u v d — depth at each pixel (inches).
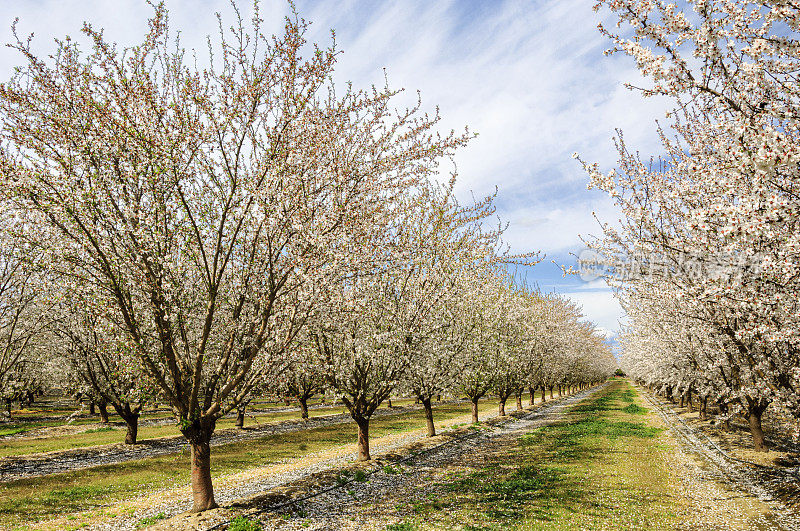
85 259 432.1
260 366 486.3
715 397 919.0
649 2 285.9
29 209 394.0
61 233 418.3
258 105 456.8
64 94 411.2
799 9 254.1
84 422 1376.7
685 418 1294.3
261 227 450.0
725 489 563.5
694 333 670.5
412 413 1681.8
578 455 784.3
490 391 1368.1
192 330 517.3
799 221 292.4
